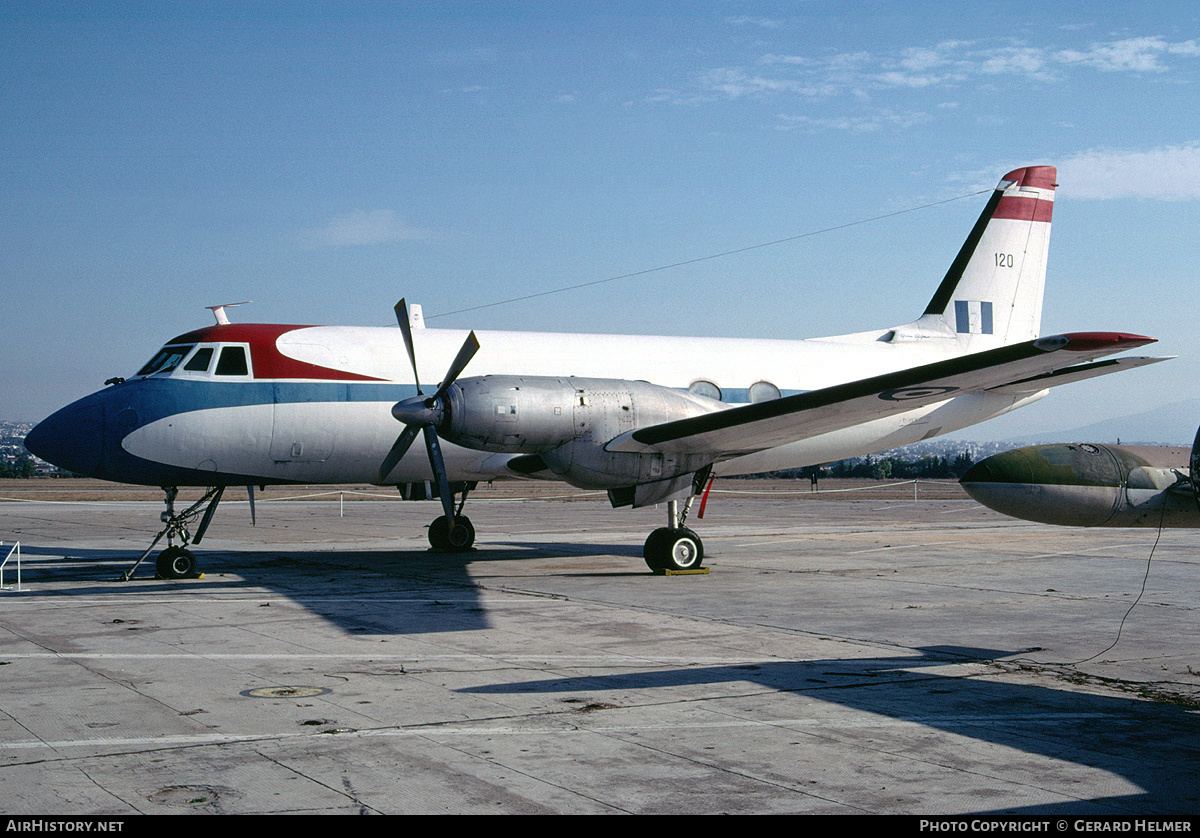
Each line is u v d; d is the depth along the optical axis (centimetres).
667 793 503
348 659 833
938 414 1889
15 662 815
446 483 1402
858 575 1491
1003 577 1473
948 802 491
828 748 581
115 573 1505
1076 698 710
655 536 1488
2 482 7700
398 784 514
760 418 1298
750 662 831
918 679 770
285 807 478
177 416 1456
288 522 2888
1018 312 2031
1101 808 483
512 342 1680
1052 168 2034
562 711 663
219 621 1029
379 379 1570
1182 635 984
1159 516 787
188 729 614
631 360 1723
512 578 1432
